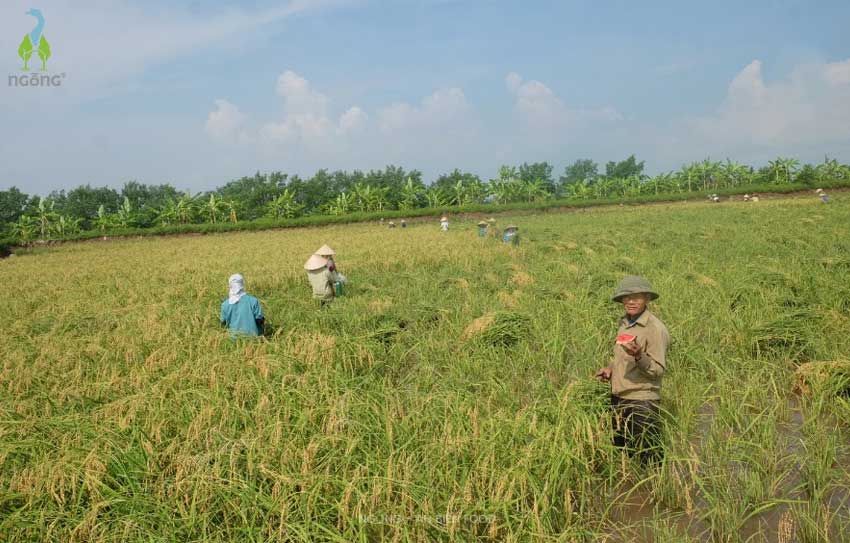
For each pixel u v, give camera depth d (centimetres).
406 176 10756
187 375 603
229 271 1803
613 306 895
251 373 590
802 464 416
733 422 498
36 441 462
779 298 857
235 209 7506
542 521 348
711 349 662
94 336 857
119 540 348
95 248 4366
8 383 660
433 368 646
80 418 514
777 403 509
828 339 666
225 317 830
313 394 524
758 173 7969
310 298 1198
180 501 373
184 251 3216
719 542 351
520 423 436
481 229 2667
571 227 3038
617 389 466
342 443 429
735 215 3003
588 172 14050
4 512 379
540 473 388
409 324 877
